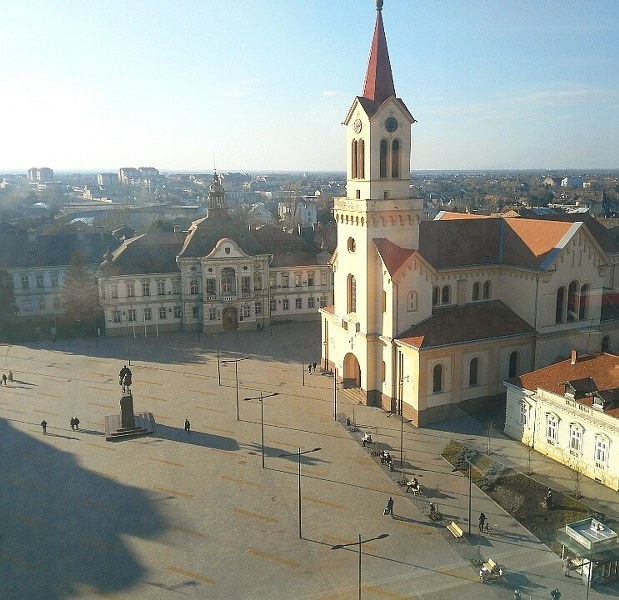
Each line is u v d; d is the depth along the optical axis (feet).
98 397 272.10
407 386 237.45
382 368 251.39
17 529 168.76
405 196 250.57
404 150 246.68
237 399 264.52
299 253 417.69
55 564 153.28
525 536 160.66
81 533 166.61
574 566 144.05
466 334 238.68
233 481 194.29
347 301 269.85
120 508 179.01
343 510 176.14
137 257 387.75
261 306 400.67
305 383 286.05
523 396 213.46
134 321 383.86
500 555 152.46
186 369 310.65
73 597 140.97
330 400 263.29
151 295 385.50
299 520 166.20
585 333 256.32
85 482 194.80
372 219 244.22
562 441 199.11
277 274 406.41
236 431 232.73
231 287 387.75
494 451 209.97
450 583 142.20
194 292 386.52
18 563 153.79
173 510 177.58
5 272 392.27
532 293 247.91
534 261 249.55
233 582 145.28
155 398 269.23
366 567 149.48
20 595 141.69
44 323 408.26
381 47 241.76
